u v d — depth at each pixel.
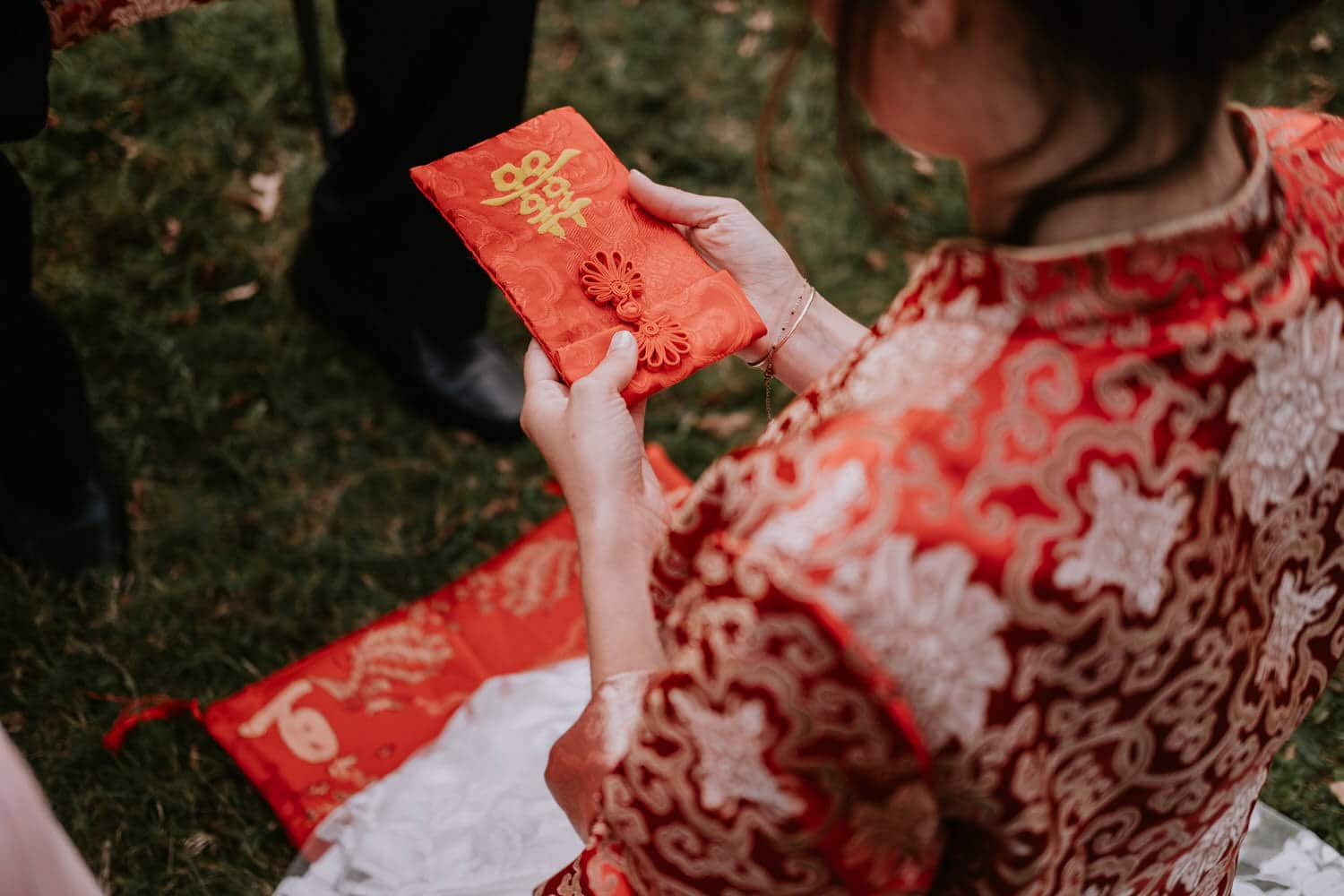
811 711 0.65
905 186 2.80
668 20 3.03
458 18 1.82
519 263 1.34
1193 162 0.66
